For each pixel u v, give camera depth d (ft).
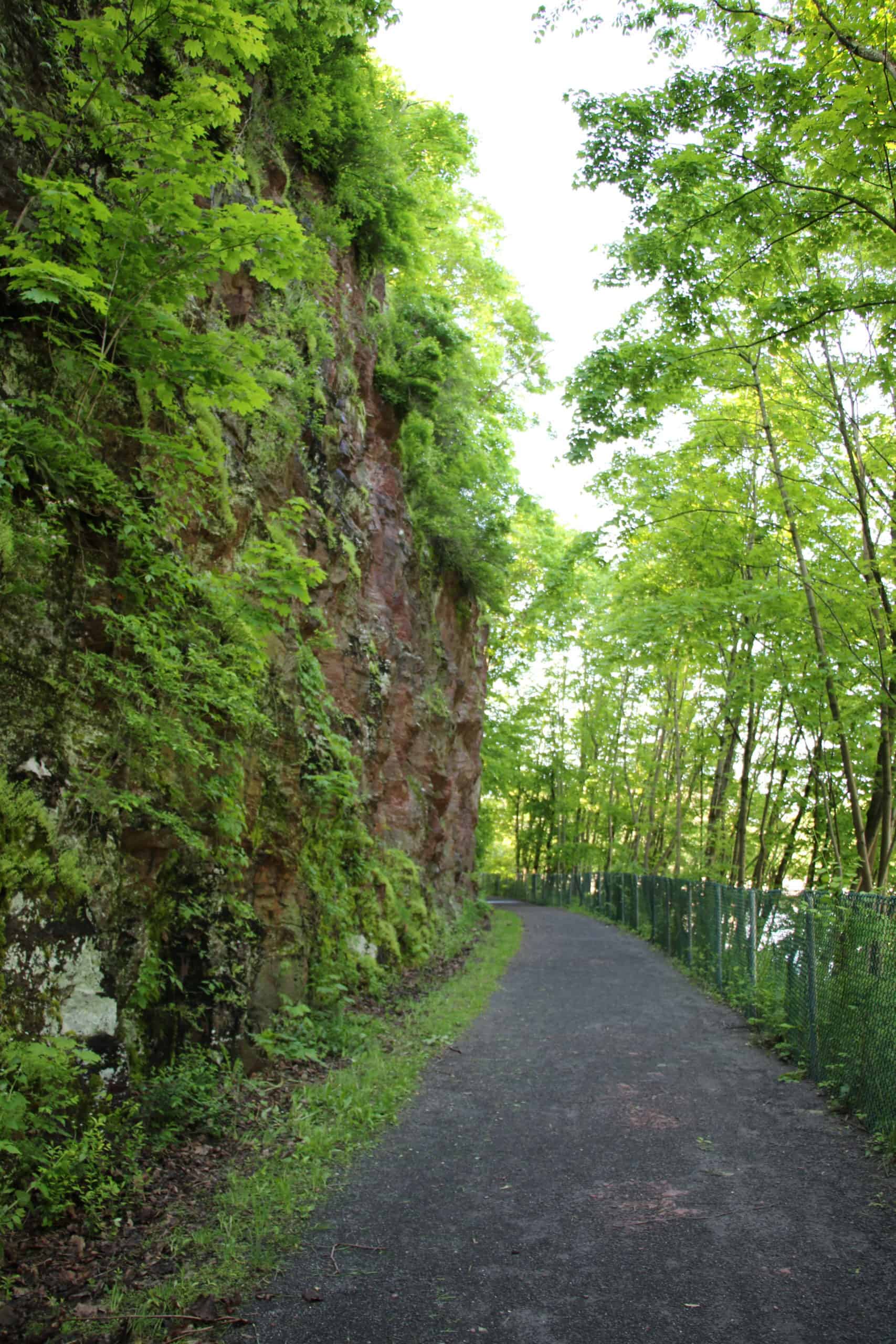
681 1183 18.30
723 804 71.15
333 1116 22.00
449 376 62.08
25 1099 14.78
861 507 43.55
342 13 35.58
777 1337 12.19
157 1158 17.89
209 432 26.30
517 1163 19.53
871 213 28.96
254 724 26.68
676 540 54.39
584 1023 36.40
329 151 42.29
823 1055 26.40
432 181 65.72
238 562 28.37
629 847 138.92
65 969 17.46
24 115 18.02
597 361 38.01
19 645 17.97
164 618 21.45
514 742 125.29
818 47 27.25
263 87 36.09
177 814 22.41
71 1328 11.95
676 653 57.67
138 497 22.36
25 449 17.85
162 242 18.66
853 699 46.06
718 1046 32.09
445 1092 25.46
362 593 46.52
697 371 39.68
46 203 16.72
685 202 31.65
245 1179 17.38
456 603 70.44
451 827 75.05
